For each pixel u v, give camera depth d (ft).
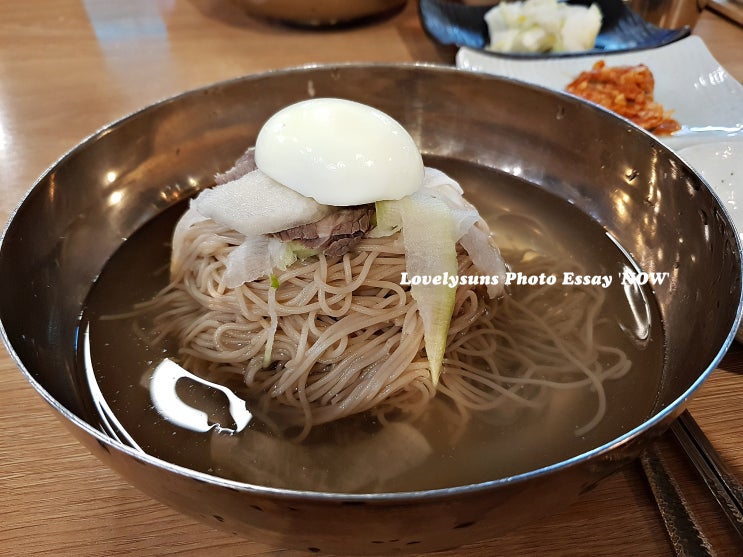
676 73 1.05
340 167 0.55
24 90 1.07
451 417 0.56
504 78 0.73
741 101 0.99
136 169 0.69
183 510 0.41
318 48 1.22
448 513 0.35
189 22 1.32
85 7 1.37
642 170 0.66
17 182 0.85
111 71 1.13
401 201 0.58
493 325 0.64
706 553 0.45
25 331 0.51
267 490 0.34
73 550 0.47
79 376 0.56
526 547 0.47
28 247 0.55
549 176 0.75
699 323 0.54
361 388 0.59
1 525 0.48
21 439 0.55
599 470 0.38
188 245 0.67
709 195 0.57
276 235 0.59
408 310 0.61
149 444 0.52
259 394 0.58
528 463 0.51
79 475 0.52
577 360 0.60
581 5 1.25
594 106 0.68
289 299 0.62
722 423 0.56
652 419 0.38
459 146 0.80
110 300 0.63
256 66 1.15
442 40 1.14
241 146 0.77
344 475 0.50
